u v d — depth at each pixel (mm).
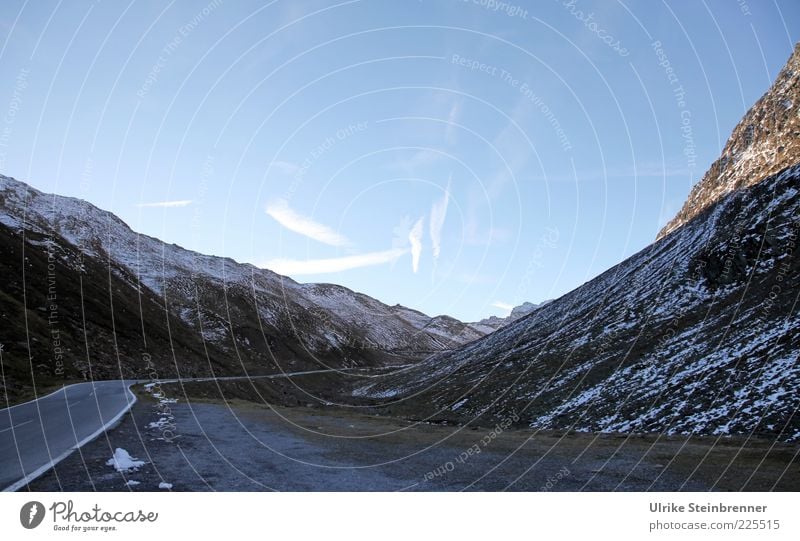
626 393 35656
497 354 83812
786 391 24078
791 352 28000
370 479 11453
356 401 79438
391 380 120938
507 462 14555
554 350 61938
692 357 36531
